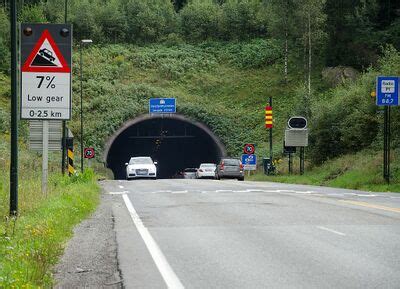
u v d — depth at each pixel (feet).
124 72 292.81
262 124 241.76
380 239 42.29
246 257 36.27
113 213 61.77
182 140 287.69
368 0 281.54
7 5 371.15
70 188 77.97
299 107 195.52
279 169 171.63
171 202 73.36
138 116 242.99
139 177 159.33
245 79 282.36
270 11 282.77
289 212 60.23
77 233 46.96
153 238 44.04
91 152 186.50
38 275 29.17
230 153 229.04
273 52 302.25
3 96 261.03
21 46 62.18
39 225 42.57
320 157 166.61
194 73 292.20
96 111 249.75
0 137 196.75
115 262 35.12
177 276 31.19
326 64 272.92
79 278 30.91
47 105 62.54
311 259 35.35
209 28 346.13
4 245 35.32
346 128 155.84
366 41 263.49
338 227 48.73
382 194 86.33
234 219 54.95
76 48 322.96
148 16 346.95
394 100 106.63
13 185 48.93
